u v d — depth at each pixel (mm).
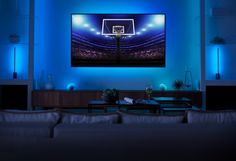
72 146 1667
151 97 5000
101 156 1682
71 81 5801
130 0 5797
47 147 1656
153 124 1781
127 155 1692
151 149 1705
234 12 5539
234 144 1746
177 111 4117
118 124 1770
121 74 5801
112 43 5766
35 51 5449
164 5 5801
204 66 5277
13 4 5582
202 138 1725
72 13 5742
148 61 5766
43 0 5781
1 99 5250
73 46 5746
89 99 5301
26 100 5270
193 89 5754
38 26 5645
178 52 5777
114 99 3990
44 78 5777
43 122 1758
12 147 1652
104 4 5797
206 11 5609
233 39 5555
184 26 5762
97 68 5805
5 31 5566
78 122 1871
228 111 1977
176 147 1715
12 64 5535
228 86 5273
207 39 5621
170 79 5777
